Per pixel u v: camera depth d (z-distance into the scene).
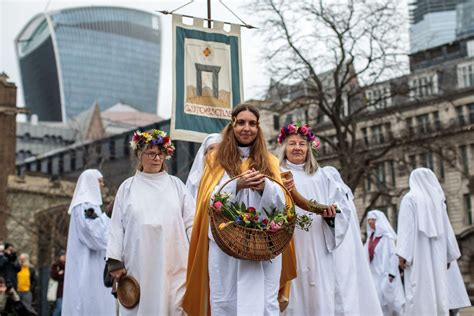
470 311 18.66
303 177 7.74
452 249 10.63
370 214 13.43
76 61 196.75
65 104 193.38
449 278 11.07
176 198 7.22
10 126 50.66
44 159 69.50
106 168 50.03
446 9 79.94
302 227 6.22
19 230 46.09
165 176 7.29
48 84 195.50
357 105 31.97
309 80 27.80
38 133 116.88
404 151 29.47
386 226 13.21
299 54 26.56
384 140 40.88
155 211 7.03
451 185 46.00
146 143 7.15
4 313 15.79
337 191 7.59
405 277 10.70
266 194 6.07
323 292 7.41
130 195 7.07
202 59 10.56
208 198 6.30
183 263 7.07
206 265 6.30
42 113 196.50
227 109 10.58
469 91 46.22
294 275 6.55
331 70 28.56
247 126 6.48
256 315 5.84
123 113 118.00
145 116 120.00
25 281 17.17
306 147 7.84
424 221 10.38
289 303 7.34
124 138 52.38
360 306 8.72
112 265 6.96
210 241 6.28
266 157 6.53
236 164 6.42
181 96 10.30
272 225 5.85
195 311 6.45
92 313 9.22
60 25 194.75
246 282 5.96
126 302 6.89
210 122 10.41
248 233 5.83
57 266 16.00
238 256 5.81
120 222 7.04
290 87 27.91
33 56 198.25
